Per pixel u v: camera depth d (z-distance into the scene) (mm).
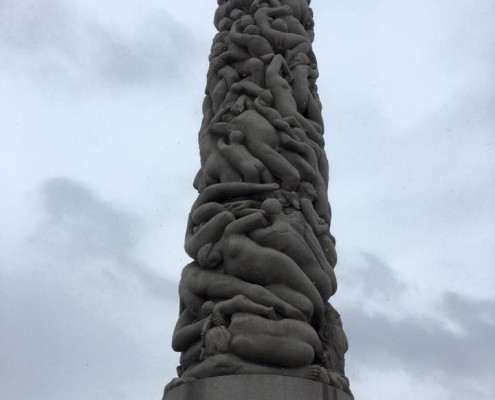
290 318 10031
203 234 10984
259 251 10453
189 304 10766
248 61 13180
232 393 9117
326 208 12008
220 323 9992
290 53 13578
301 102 13047
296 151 12039
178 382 9773
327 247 11469
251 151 11836
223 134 12328
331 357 10594
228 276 10508
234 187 11406
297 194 11688
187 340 10484
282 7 14109
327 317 11070
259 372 9430
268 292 10172
